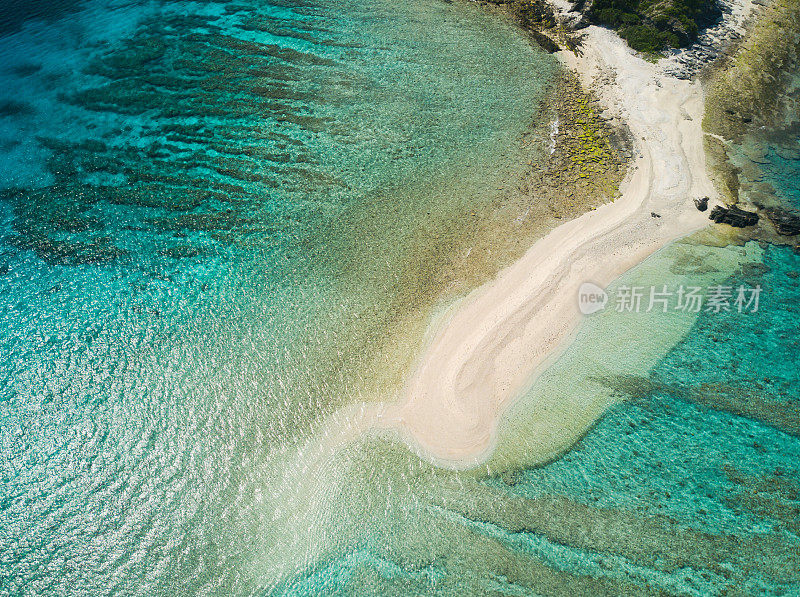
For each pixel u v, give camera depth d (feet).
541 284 105.60
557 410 89.81
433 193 123.85
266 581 74.28
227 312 104.01
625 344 97.25
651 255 110.01
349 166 131.03
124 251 115.34
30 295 108.27
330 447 86.28
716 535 76.23
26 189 129.29
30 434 88.79
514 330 99.19
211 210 122.52
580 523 77.97
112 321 103.60
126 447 87.10
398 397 91.40
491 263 109.70
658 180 123.03
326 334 99.91
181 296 106.93
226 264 111.86
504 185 124.77
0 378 95.66
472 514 79.25
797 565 73.26
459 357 95.81
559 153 131.34
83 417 90.68
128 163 134.82
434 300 104.12
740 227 114.01
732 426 87.30
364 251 112.98
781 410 88.79
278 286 107.65
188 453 86.22
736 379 92.53
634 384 92.53
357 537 77.77
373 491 81.66
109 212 123.34
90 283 109.81
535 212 118.73
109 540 78.02
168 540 77.97
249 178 129.18
